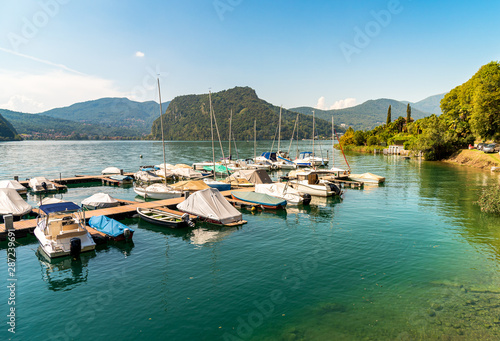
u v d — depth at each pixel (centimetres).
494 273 1762
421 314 1367
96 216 2680
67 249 2075
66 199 3925
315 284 1666
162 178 5175
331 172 5984
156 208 3191
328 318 1355
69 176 5881
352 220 2906
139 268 1900
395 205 3494
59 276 1805
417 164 8038
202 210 2891
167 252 2161
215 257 2059
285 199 3622
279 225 2794
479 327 1259
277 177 6078
